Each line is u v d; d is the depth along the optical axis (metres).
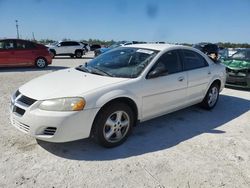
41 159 3.54
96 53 21.47
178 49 5.09
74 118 3.50
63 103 3.50
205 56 5.80
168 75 4.68
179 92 4.92
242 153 3.97
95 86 3.81
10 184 2.99
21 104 3.69
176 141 4.30
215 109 6.19
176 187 3.08
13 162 3.44
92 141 4.13
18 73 11.13
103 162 3.54
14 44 12.39
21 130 3.69
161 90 4.51
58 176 3.18
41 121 3.47
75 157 3.64
